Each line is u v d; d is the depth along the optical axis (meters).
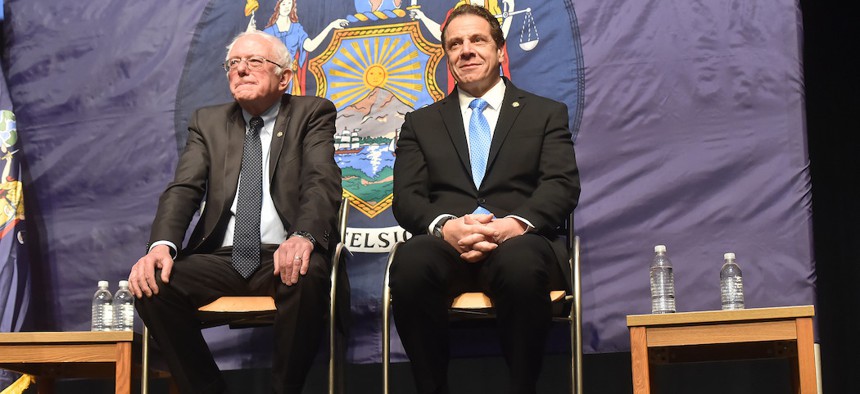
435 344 2.82
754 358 3.02
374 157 3.70
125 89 3.97
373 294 3.58
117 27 4.02
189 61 3.94
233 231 3.15
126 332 2.89
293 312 2.83
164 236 3.03
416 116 3.31
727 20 3.50
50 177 3.97
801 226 3.31
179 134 3.88
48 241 3.92
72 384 4.05
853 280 3.87
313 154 3.17
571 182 3.06
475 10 3.31
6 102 3.95
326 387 3.86
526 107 3.22
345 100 3.77
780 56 3.43
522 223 2.93
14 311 3.74
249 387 3.95
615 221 3.47
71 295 3.86
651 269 3.36
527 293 2.72
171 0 4.00
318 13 3.87
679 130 3.48
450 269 2.86
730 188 3.40
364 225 3.64
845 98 4.02
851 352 3.81
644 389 2.66
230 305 2.94
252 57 3.28
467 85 3.28
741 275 3.32
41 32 4.10
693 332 2.67
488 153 3.18
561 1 3.67
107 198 3.90
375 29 3.80
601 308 3.43
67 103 4.02
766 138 3.40
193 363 2.94
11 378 3.64
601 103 3.56
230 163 3.23
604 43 3.60
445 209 3.10
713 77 3.48
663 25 3.56
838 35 4.06
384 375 2.89
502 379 3.79
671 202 3.44
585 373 3.78
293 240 2.90
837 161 3.98
